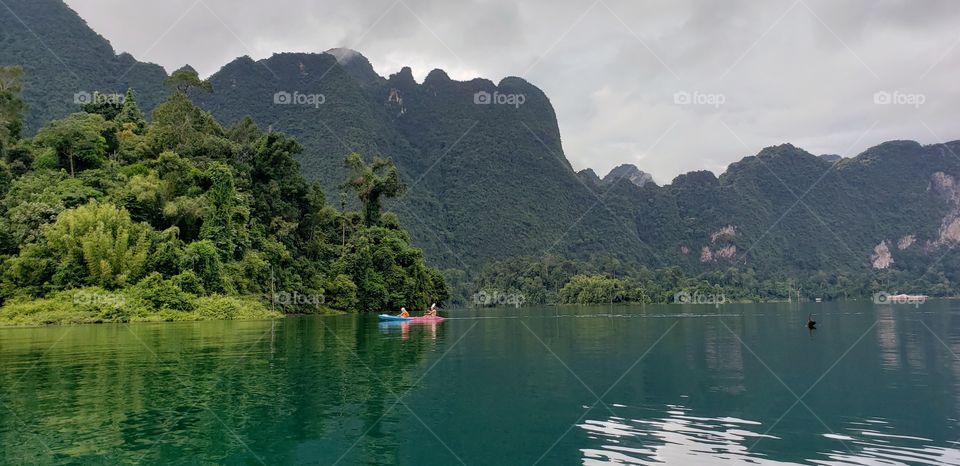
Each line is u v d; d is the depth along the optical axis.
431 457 10.57
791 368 20.88
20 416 13.29
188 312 48.59
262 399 15.21
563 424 12.81
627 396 15.80
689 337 33.88
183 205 55.62
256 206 66.62
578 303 135.25
